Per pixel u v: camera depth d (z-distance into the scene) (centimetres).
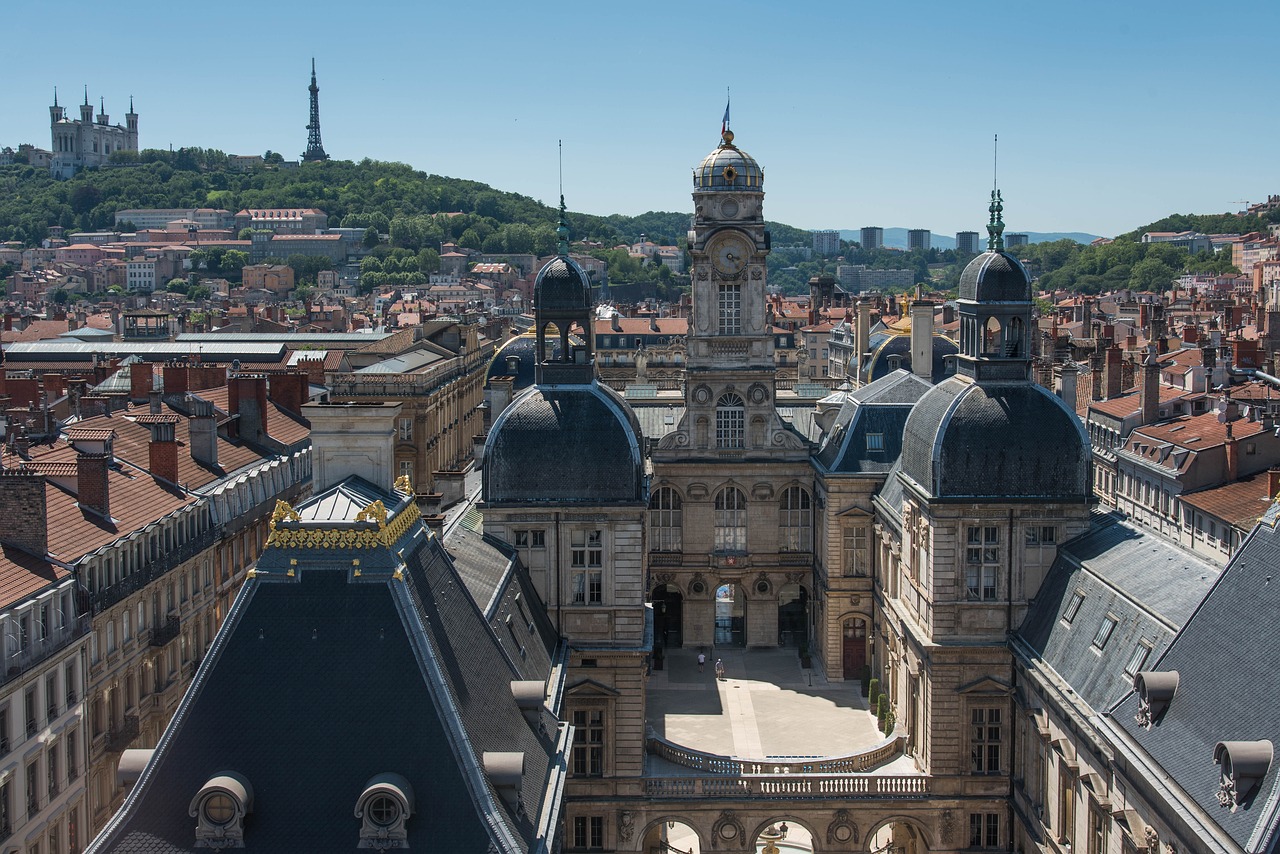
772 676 13200
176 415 13625
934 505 9506
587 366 10062
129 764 5700
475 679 6209
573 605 9831
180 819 5378
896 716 11175
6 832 7762
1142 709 7006
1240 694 6334
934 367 16238
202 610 11500
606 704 9825
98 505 9994
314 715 5553
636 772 9856
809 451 13738
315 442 6606
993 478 9525
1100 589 8681
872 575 12775
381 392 18512
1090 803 7875
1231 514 14675
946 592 9569
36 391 16625
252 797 5391
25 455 10412
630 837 9850
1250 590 6694
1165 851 6638
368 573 5797
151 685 10356
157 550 10475
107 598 9425
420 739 5491
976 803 9656
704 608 13962
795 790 9794
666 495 13862
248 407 14188
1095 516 9750
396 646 5666
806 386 16375
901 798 9712
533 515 9788
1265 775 5781
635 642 9856
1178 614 7619
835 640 13012
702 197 13450
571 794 9844
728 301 13600
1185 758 6469
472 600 6788
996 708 9631
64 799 8606
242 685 5628
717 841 9856
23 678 7975
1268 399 17962
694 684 12975
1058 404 9662
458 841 5284
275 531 5866
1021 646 9325
